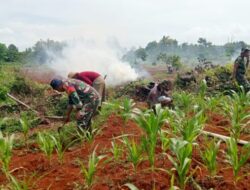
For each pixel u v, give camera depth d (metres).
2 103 13.07
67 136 7.62
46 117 10.16
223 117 8.62
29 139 7.97
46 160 6.06
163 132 5.91
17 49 55.53
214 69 16.52
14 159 6.44
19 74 19.77
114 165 5.50
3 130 9.56
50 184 5.08
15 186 4.81
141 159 5.29
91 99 7.34
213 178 4.85
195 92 14.55
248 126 7.73
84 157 6.16
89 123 7.40
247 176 5.05
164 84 9.27
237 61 12.34
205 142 6.30
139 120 5.18
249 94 7.87
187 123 5.79
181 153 4.47
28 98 13.77
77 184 4.93
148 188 4.71
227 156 5.12
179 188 4.49
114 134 7.40
